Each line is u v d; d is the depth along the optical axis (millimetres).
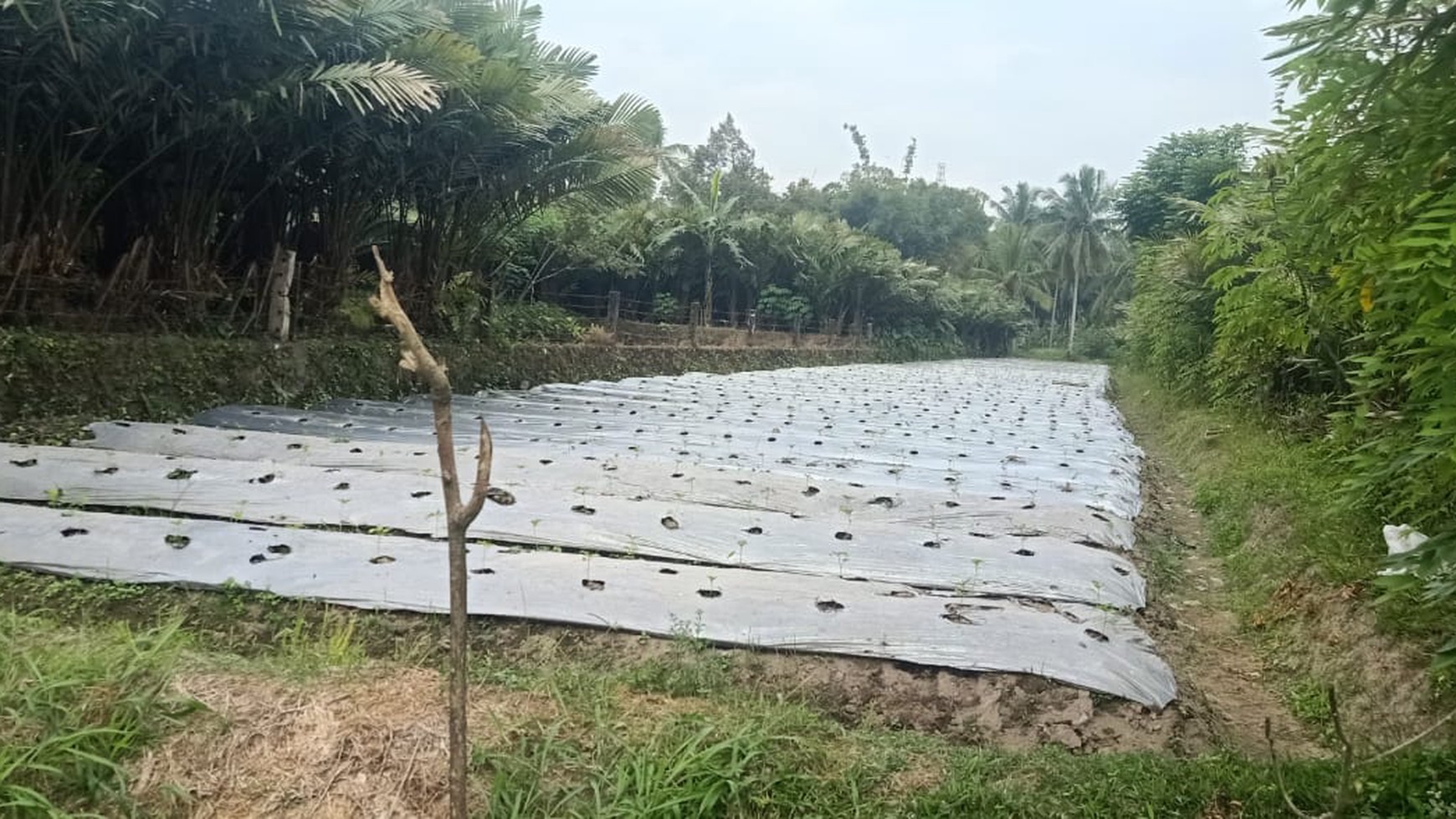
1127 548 7059
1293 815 3172
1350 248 4078
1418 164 3018
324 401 11016
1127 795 3299
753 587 5152
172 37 8508
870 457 9992
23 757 2934
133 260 9680
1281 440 10070
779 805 3205
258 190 11422
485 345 14523
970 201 57125
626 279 25594
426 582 5137
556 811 3096
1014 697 4309
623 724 3559
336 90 9258
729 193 41438
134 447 7809
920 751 3678
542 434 10109
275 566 5262
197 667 3682
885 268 34625
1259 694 5133
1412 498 4633
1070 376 30734
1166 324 16906
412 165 12492
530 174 13930
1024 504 7426
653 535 6125
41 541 5340
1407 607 4773
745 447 10094
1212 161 20172
